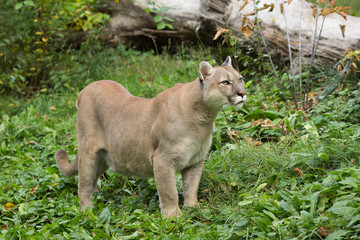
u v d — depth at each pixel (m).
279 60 10.10
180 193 6.81
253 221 5.49
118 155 6.61
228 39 9.53
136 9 12.02
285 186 6.25
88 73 11.34
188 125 5.96
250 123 8.06
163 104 6.12
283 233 5.10
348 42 9.43
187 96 6.01
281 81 9.43
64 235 5.73
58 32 12.87
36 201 6.85
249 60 9.59
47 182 7.29
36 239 5.82
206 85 5.89
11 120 9.88
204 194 6.64
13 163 8.23
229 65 6.35
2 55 11.61
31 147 8.90
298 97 9.08
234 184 6.46
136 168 6.52
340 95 8.58
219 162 7.03
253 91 9.77
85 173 6.78
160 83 10.28
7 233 6.04
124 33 12.45
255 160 6.80
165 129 5.98
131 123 6.43
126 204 6.60
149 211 6.48
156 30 11.80
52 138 9.11
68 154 8.32
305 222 5.12
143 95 9.91
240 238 5.32
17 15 12.70
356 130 7.34
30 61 11.41
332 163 6.50
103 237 5.73
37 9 11.86
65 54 12.09
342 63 8.68
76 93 10.84
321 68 9.52
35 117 9.79
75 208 6.41
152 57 11.77
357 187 5.33
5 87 11.59
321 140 7.22
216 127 8.12
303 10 10.01
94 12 12.52
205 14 10.93
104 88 6.95
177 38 11.85
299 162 6.50
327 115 7.92
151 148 6.25
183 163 6.11
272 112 8.09
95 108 6.88
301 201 5.57
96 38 11.52
